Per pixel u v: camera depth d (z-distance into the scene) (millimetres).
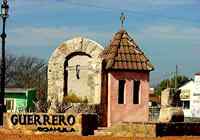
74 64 44500
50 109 40938
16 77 110375
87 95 44062
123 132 33625
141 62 44812
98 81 43375
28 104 70625
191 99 90750
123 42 45594
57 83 44312
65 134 33656
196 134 35188
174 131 34000
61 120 33969
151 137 32375
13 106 71500
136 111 44344
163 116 38750
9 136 31328
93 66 43656
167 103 39719
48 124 34219
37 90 80750
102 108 43250
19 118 34719
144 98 44688
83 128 33625
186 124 34719
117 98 43844
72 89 44531
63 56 44375
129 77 44281
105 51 44938
